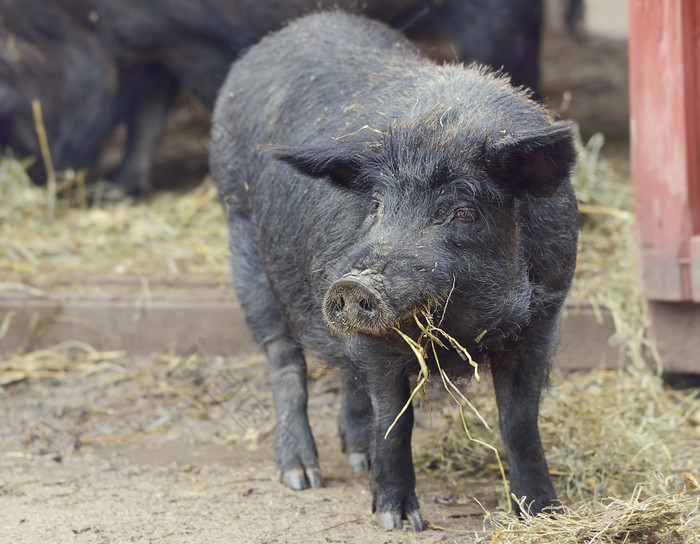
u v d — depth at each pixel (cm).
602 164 1480
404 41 980
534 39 1608
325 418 1105
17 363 1245
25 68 1560
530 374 773
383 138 703
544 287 749
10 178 1584
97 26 1549
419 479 906
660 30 1056
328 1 1515
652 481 831
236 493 882
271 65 965
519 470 782
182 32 1547
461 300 685
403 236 664
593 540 673
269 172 897
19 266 1347
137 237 1434
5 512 833
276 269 895
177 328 1270
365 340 745
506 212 696
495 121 699
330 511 830
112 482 921
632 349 1141
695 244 1062
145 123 1631
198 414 1118
